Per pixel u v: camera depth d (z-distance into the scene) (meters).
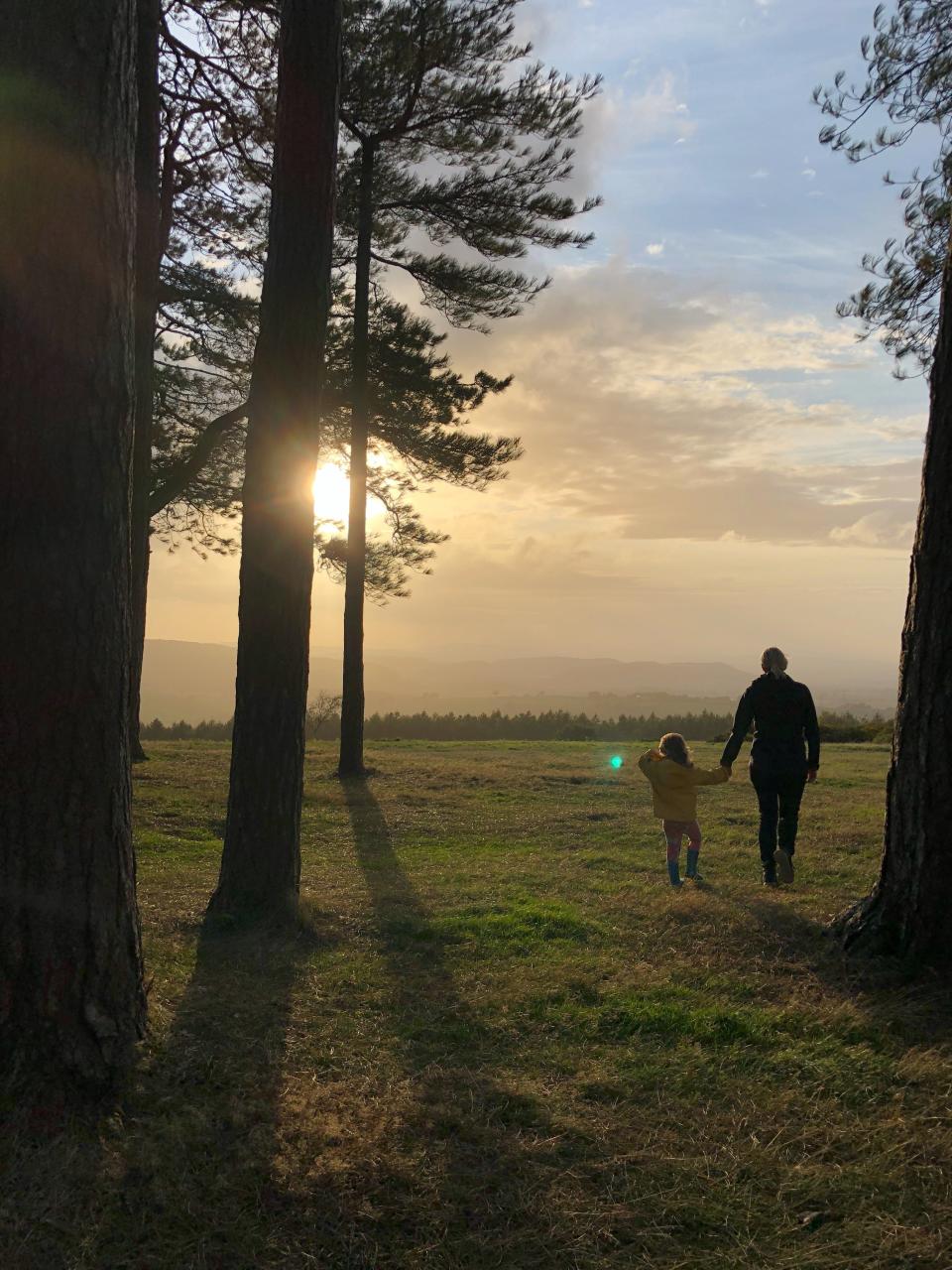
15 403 3.38
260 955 5.38
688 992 4.77
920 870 4.88
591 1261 2.76
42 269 3.41
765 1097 3.66
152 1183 3.04
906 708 4.98
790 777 7.13
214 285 14.38
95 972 3.54
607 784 14.59
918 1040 4.13
